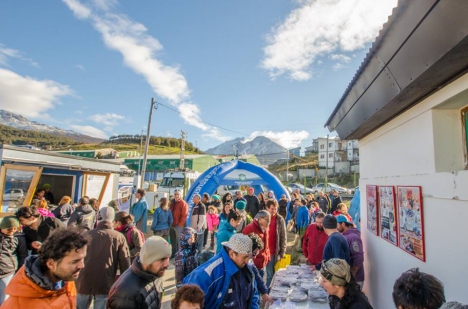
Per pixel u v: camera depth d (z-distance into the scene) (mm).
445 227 2307
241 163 12523
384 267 3695
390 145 3506
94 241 3385
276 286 3723
